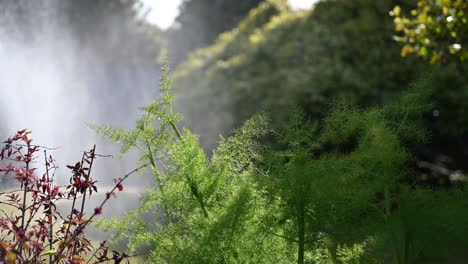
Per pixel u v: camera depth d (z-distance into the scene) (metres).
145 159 2.21
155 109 2.20
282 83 7.43
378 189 2.03
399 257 2.03
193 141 2.14
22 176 2.12
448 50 4.04
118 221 2.19
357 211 2.04
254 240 2.05
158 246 2.13
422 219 1.97
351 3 8.15
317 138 2.16
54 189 2.18
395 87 6.94
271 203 2.06
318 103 6.87
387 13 7.70
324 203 1.99
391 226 2.00
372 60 7.23
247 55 8.41
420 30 4.07
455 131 6.72
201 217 2.08
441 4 3.92
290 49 8.01
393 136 2.03
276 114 6.90
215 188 2.13
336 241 2.08
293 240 2.03
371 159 2.03
